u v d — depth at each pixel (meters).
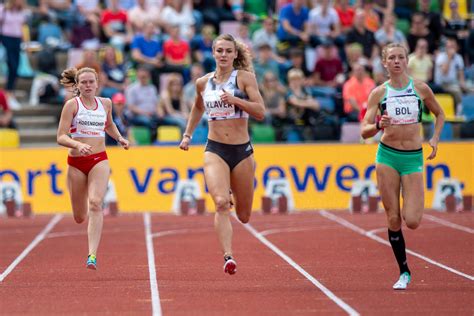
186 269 21.48
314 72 41.78
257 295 17.55
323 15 43.56
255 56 42.34
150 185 36.56
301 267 21.69
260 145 36.91
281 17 43.53
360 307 16.09
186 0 44.16
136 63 41.22
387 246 25.75
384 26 43.50
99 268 21.78
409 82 18.39
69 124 20.14
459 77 42.59
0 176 36.41
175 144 37.62
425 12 44.72
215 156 18.45
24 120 41.31
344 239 27.50
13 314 15.55
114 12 43.12
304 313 15.52
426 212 35.56
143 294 17.75
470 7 48.06
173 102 39.44
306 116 39.62
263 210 35.88
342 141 39.06
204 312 15.66
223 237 17.95
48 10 44.31
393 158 18.19
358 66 39.78
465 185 37.16
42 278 20.12
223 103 18.44
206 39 42.69
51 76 42.72
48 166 36.47
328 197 36.88
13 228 31.30
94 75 20.36
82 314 15.53
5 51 41.12
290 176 36.84
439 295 17.38
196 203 35.81
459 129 40.16
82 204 20.69
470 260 22.73
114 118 35.69
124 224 32.31
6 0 41.53
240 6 48.06
